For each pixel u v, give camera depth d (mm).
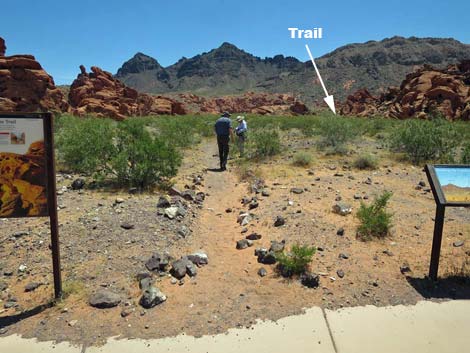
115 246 4895
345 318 3586
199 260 4633
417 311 3699
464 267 4496
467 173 4148
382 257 4742
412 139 10758
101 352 3141
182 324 3492
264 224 5820
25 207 3607
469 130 15312
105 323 3504
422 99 37375
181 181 8586
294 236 5312
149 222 5676
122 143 9164
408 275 4332
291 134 18750
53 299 3809
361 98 57750
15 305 3764
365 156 10000
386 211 6309
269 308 3734
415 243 5145
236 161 11734
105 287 4035
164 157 7902
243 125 12453
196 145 15719
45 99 32500
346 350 3164
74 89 44781
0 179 3521
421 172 9461
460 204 4004
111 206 6316
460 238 5309
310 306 3766
